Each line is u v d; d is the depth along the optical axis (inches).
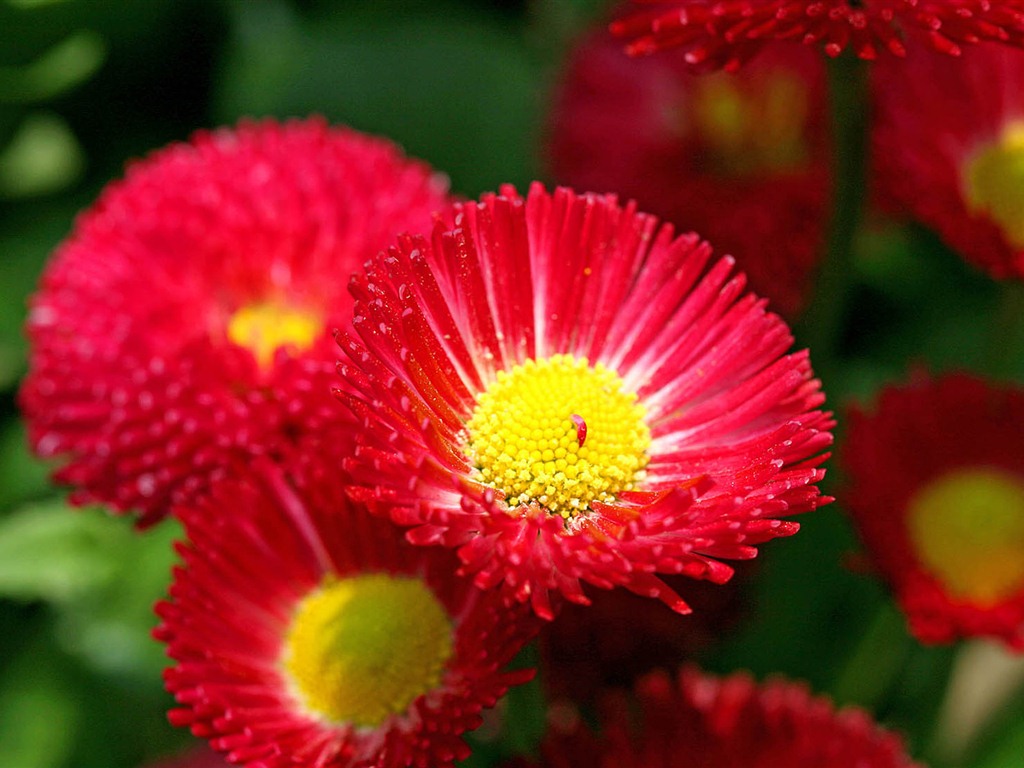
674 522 7.5
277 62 13.3
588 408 8.2
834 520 10.7
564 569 7.5
